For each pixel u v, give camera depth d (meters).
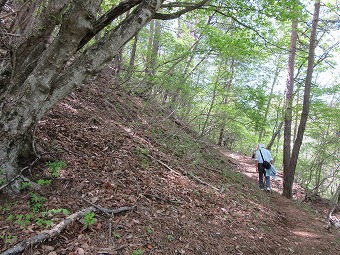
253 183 9.59
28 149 4.11
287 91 11.18
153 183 5.16
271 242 5.27
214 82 10.19
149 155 6.16
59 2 3.36
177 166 6.58
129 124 7.44
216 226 4.84
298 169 15.12
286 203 8.73
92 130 5.90
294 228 6.68
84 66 3.46
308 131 14.78
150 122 8.53
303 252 5.36
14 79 3.65
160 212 4.35
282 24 10.16
